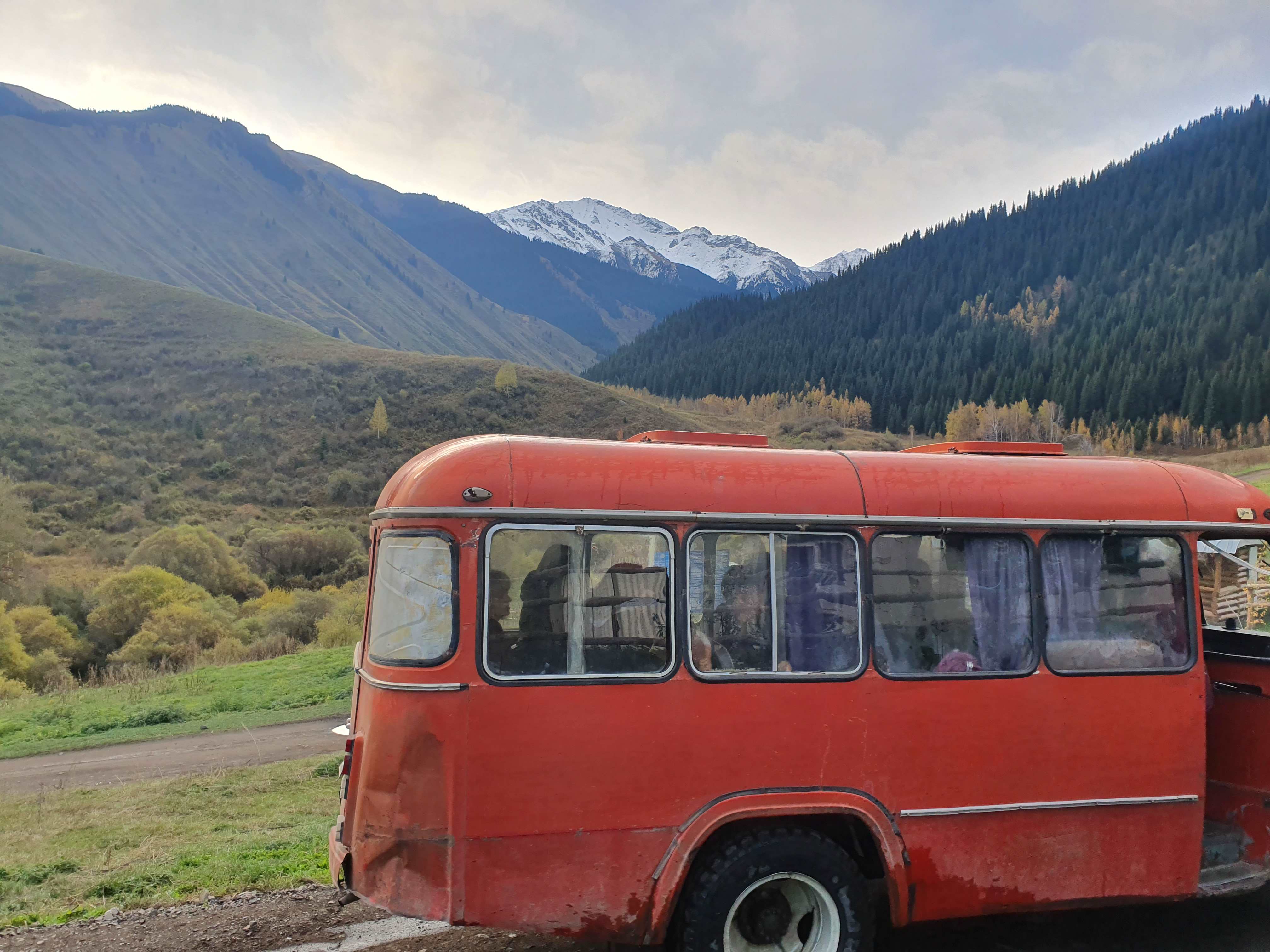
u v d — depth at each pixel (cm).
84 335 10200
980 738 467
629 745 424
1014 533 489
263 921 566
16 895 667
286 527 5919
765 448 513
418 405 8975
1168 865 487
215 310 11338
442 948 520
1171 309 14988
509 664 420
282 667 2083
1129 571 505
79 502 6291
